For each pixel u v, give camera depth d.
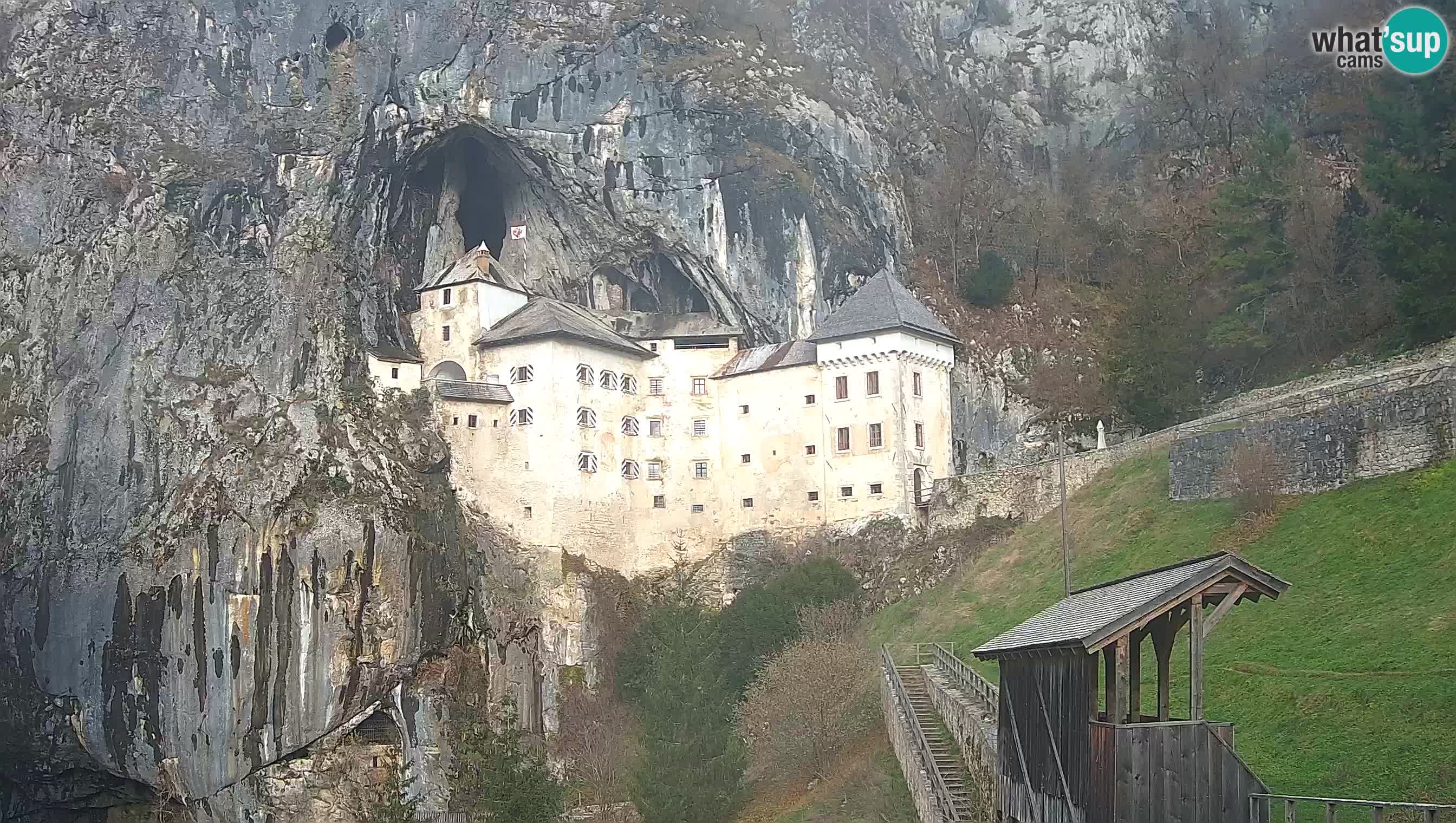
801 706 57.72
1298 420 55.00
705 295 101.69
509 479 90.69
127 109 98.12
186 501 87.06
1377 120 80.69
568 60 100.31
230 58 99.25
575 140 99.69
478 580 87.88
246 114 98.12
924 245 105.38
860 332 88.69
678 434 94.81
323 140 97.38
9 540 91.19
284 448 87.19
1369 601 43.06
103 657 87.75
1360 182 85.31
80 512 90.75
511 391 92.38
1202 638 27.81
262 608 83.88
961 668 51.25
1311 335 80.31
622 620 87.81
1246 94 117.56
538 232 105.06
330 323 92.81
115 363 93.19
